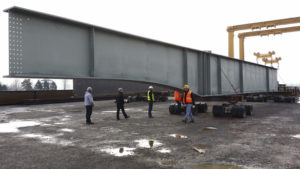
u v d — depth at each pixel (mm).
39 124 10672
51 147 6383
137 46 11031
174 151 5777
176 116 12805
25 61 7031
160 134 7891
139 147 6203
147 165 4766
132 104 22938
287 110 15430
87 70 8883
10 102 24641
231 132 8102
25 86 55656
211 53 15203
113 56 9875
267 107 17578
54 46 7852
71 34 8430
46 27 7660
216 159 5098
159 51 12266
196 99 22484
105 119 11992
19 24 6957
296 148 5938
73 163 4988
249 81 21438
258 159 5066
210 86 15219
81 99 29422
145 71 11375
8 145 6668
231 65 18172
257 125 9523
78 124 10516
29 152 5902
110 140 7117
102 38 9516
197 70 14766
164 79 12438
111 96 32312
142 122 10711
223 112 12133
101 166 4766
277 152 5590
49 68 7660
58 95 29078
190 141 6812
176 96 13609
